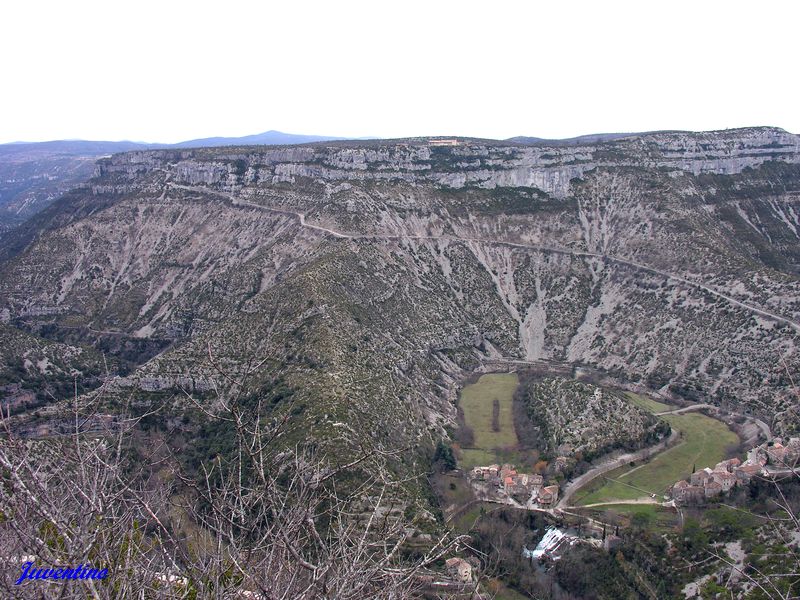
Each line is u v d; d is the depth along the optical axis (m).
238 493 18.47
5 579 15.49
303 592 17.03
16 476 16.47
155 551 18.53
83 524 16.58
